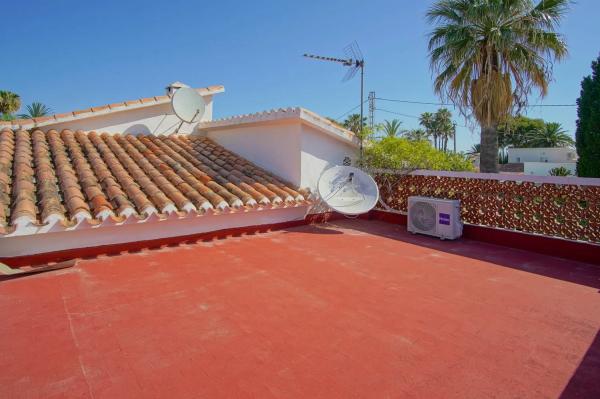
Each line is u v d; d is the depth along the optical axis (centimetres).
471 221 785
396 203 942
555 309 425
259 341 341
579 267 589
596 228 611
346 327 372
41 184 611
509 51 1139
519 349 335
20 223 483
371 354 322
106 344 331
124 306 411
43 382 275
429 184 862
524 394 271
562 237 651
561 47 1120
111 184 660
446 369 301
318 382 280
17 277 491
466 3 1188
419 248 695
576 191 632
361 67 1098
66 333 349
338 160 962
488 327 378
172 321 378
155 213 597
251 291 463
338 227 872
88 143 881
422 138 1130
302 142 875
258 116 948
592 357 323
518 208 710
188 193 705
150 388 271
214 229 714
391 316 400
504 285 503
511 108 1204
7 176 623
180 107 1074
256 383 278
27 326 361
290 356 317
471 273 552
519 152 4788
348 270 554
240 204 704
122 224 573
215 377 285
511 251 683
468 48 1178
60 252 549
